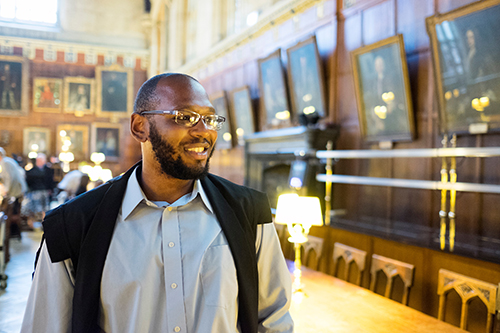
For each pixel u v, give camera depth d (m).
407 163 4.82
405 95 4.67
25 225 8.89
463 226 4.19
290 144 6.27
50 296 1.08
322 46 6.21
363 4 5.45
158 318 1.06
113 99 15.23
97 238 1.06
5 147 14.12
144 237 1.09
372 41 5.30
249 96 8.13
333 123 5.93
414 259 3.57
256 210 1.25
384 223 4.85
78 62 15.02
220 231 1.15
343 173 5.75
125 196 1.14
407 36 4.84
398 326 2.53
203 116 1.07
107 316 1.07
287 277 1.28
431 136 4.55
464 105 4.05
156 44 15.44
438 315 3.07
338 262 4.51
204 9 11.64
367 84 5.20
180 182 1.16
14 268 5.71
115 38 15.62
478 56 3.84
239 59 9.06
